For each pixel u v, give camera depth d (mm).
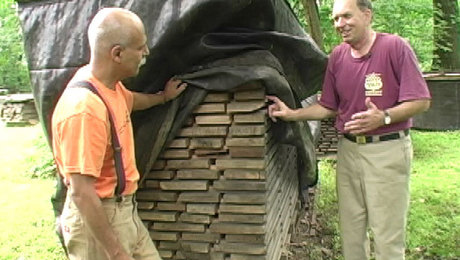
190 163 2457
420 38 9539
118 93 1970
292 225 3977
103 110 1771
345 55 2721
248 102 2309
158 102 2301
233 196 2400
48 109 2406
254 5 2299
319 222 4523
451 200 5039
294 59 2762
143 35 1852
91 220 1718
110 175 1901
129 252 2059
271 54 2406
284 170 3318
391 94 2578
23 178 6520
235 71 2240
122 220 1962
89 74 1869
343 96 2729
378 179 2637
